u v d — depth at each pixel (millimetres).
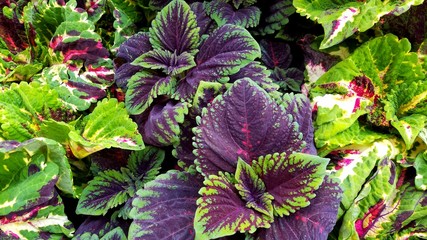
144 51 492
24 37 533
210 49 459
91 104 503
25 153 414
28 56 522
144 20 606
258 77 452
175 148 436
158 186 408
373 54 483
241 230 371
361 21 459
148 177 455
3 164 413
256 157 405
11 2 540
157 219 390
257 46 441
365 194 446
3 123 436
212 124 399
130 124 454
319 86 496
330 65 525
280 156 390
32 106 452
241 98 397
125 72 489
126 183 462
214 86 427
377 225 462
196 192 412
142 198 399
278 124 399
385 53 479
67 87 483
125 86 484
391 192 450
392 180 453
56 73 491
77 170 490
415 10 486
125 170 468
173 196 406
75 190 470
